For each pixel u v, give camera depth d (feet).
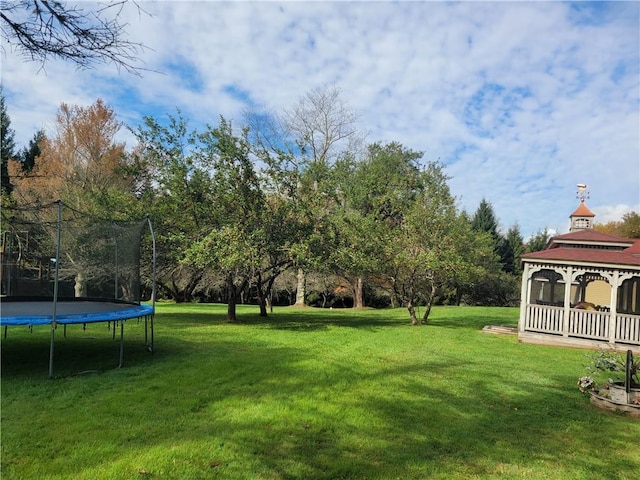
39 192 73.26
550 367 29.55
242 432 15.37
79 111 78.43
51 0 10.30
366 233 49.44
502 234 135.33
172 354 28.43
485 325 53.42
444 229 51.29
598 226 122.21
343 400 19.51
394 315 65.87
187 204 46.11
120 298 33.50
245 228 43.96
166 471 12.31
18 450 13.30
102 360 26.08
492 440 15.78
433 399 20.40
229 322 48.62
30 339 32.91
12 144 88.28
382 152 101.96
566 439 16.19
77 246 41.75
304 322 51.29
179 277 80.64
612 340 39.70
